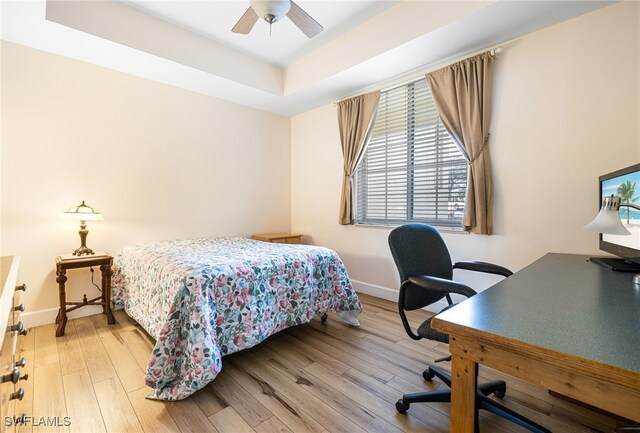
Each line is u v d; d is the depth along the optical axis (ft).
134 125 9.70
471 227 8.18
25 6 6.23
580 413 4.74
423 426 4.50
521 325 2.59
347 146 11.40
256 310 6.33
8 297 2.61
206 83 10.27
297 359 6.49
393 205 10.57
